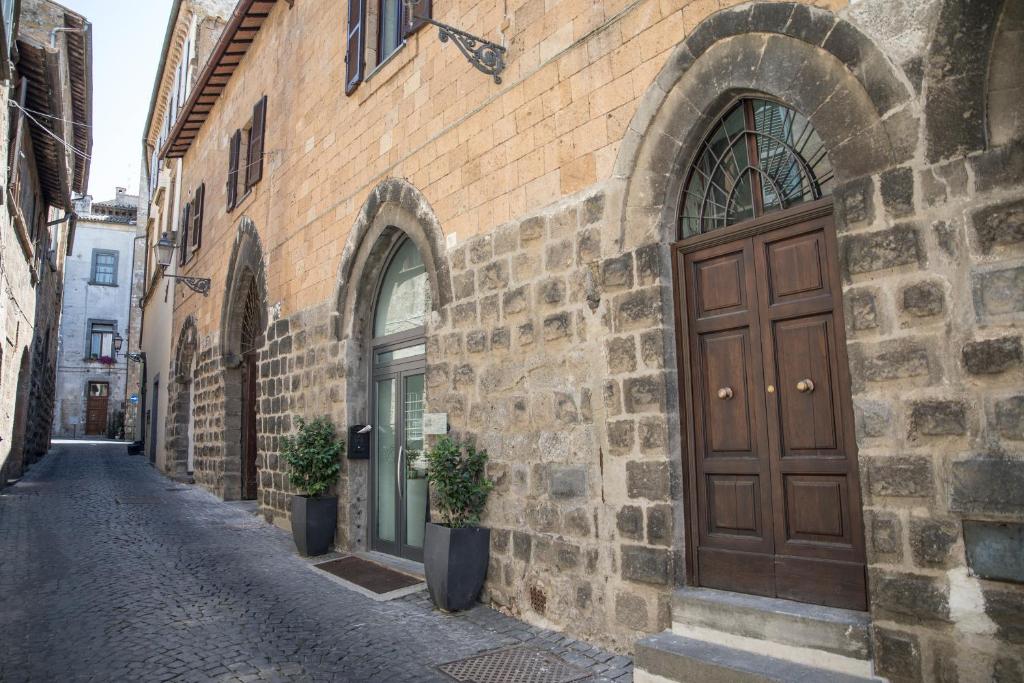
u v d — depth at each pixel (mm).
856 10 3770
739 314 4438
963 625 3162
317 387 9289
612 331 5012
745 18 4312
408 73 7793
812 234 4129
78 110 16625
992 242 3201
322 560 7984
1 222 10008
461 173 6738
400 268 8375
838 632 3600
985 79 3266
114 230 40656
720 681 3752
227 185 14008
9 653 4852
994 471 3102
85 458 23266
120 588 6555
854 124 3744
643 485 4703
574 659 4711
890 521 3438
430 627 5488
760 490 4238
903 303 3473
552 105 5727
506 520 5805
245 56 13617
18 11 9680
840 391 3898
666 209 4832
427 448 6766
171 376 18859
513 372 5840
